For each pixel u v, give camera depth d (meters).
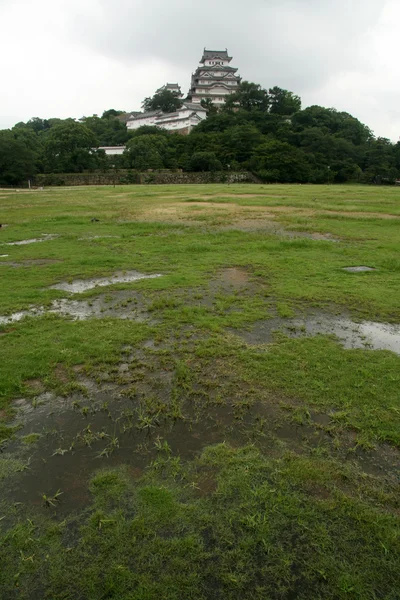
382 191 36.28
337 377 4.79
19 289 8.17
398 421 4.02
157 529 2.93
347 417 4.08
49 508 3.12
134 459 3.61
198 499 3.18
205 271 9.52
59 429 4.00
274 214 19.92
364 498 3.19
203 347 5.57
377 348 5.59
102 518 3.00
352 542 2.85
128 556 2.75
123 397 4.52
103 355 5.31
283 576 2.64
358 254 11.15
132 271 9.66
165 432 3.96
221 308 6.98
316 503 3.14
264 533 2.90
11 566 2.71
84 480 3.38
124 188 43.41
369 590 2.57
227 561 2.73
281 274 9.18
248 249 11.86
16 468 3.50
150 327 6.24
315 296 7.67
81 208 23.14
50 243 12.95
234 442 3.81
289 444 3.77
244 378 4.79
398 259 10.54
